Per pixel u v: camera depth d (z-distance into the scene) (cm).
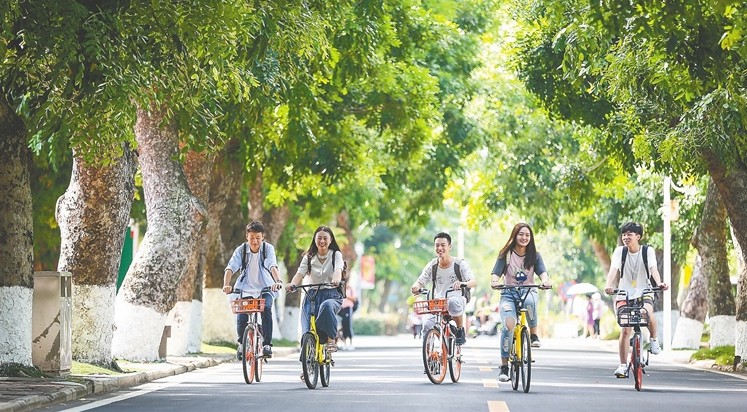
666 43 4559
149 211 6681
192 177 7381
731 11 4462
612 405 4022
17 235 4878
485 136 11519
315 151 8631
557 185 11425
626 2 4141
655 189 11069
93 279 5766
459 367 5119
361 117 8800
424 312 4953
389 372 6034
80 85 4366
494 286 4634
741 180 6550
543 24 7319
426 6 9781
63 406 3997
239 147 8175
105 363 5741
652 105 6350
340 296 4897
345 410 3769
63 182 8956
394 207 13138
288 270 12512
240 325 5144
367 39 7119
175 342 7606
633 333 4897
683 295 15625
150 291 6550
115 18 4303
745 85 5712
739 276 7019
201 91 4775
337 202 11225
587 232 11938
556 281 19500
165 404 4034
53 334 5056
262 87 6025
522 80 7525
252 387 4897
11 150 4891
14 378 4731
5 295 4847
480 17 10694
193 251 7081
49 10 4219
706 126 5831
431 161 11325
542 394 4456
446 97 10556
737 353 6975
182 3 4412
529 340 4559
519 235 4653
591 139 9644
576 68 5872
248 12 4606
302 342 4719
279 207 11075
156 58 4531
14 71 4478
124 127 4469
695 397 4456
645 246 4781
